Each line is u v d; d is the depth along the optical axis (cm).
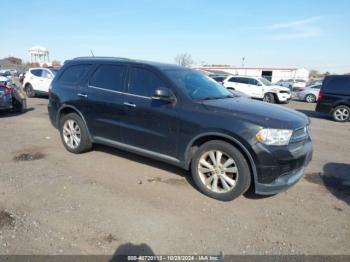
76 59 593
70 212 361
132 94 480
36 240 305
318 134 911
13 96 1043
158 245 306
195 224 346
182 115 422
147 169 507
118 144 511
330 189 458
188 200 403
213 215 367
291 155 374
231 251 302
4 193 404
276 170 370
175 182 458
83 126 555
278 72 4809
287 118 392
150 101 457
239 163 382
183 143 427
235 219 360
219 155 399
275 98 2034
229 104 427
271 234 333
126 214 361
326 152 678
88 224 337
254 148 367
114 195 409
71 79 578
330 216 376
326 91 1240
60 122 594
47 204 378
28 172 481
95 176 473
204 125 400
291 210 388
